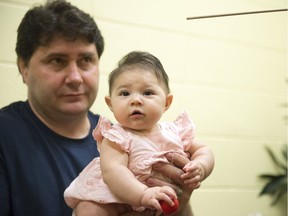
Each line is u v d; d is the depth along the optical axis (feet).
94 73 3.94
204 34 6.38
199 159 3.03
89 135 4.20
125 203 2.88
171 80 6.11
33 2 5.10
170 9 6.07
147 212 2.90
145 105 2.91
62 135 4.01
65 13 3.65
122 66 3.06
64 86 3.75
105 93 5.60
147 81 2.95
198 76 6.35
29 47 3.73
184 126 3.34
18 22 5.04
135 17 5.80
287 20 7.22
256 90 6.95
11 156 3.61
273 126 7.16
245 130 6.84
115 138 2.89
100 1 5.55
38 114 4.00
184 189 2.96
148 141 2.98
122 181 2.69
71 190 3.15
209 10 6.40
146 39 5.90
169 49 6.08
